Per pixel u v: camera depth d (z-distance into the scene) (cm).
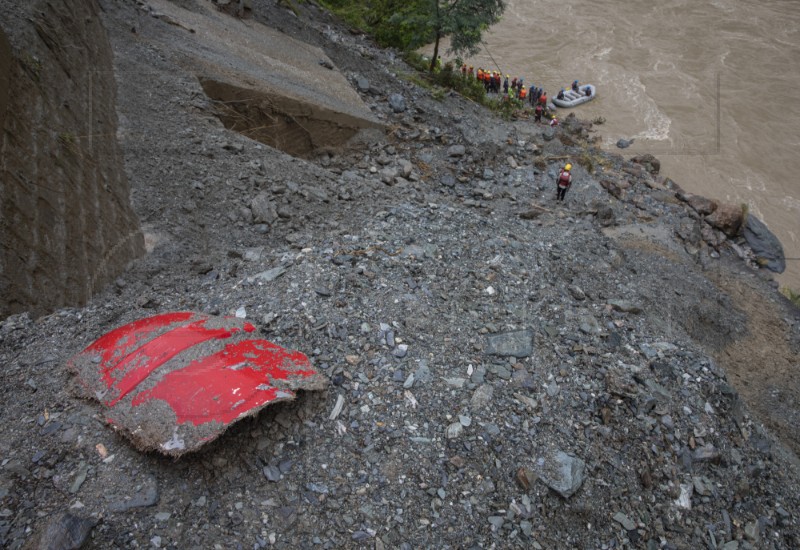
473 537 529
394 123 1636
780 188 2064
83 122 822
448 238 995
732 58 2930
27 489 463
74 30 951
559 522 571
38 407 521
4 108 608
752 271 1590
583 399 698
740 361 1184
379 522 518
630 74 2802
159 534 457
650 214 1634
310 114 1383
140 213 859
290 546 484
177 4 1591
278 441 551
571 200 1565
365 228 998
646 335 894
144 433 479
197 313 629
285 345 667
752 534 645
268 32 1806
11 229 576
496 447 605
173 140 1020
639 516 611
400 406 618
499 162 1684
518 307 840
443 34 2223
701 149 2214
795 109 2505
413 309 757
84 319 632
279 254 880
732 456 718
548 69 2897
